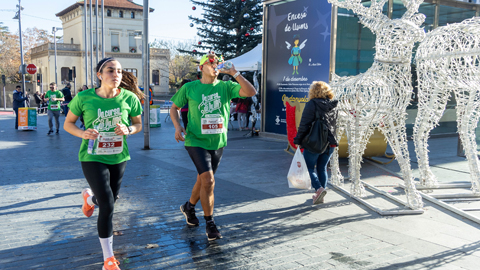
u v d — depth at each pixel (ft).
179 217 14.89
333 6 30.91
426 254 11.49
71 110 10.69
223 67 11.93
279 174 22.79
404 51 15.65
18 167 24.35
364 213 15.47
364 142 17.93
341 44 32.60
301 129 15.93
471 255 11.39
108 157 10.68
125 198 17.49
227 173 23.08
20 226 13.69
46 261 10.87
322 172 16.78
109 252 10.12
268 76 38.73
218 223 14.25
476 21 15.10
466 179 20.99
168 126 55.67
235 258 11.24
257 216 15.08
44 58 164.66
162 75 174.50
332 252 11.68
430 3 37.01
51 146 34.01
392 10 35.01
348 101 17.44
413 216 15.08
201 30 98.32
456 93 17.02
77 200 17.02
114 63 10.50
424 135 18.92
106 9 161.89
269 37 38.09
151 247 11.99
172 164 25.96
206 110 12.20
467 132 17.47
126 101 11.07
